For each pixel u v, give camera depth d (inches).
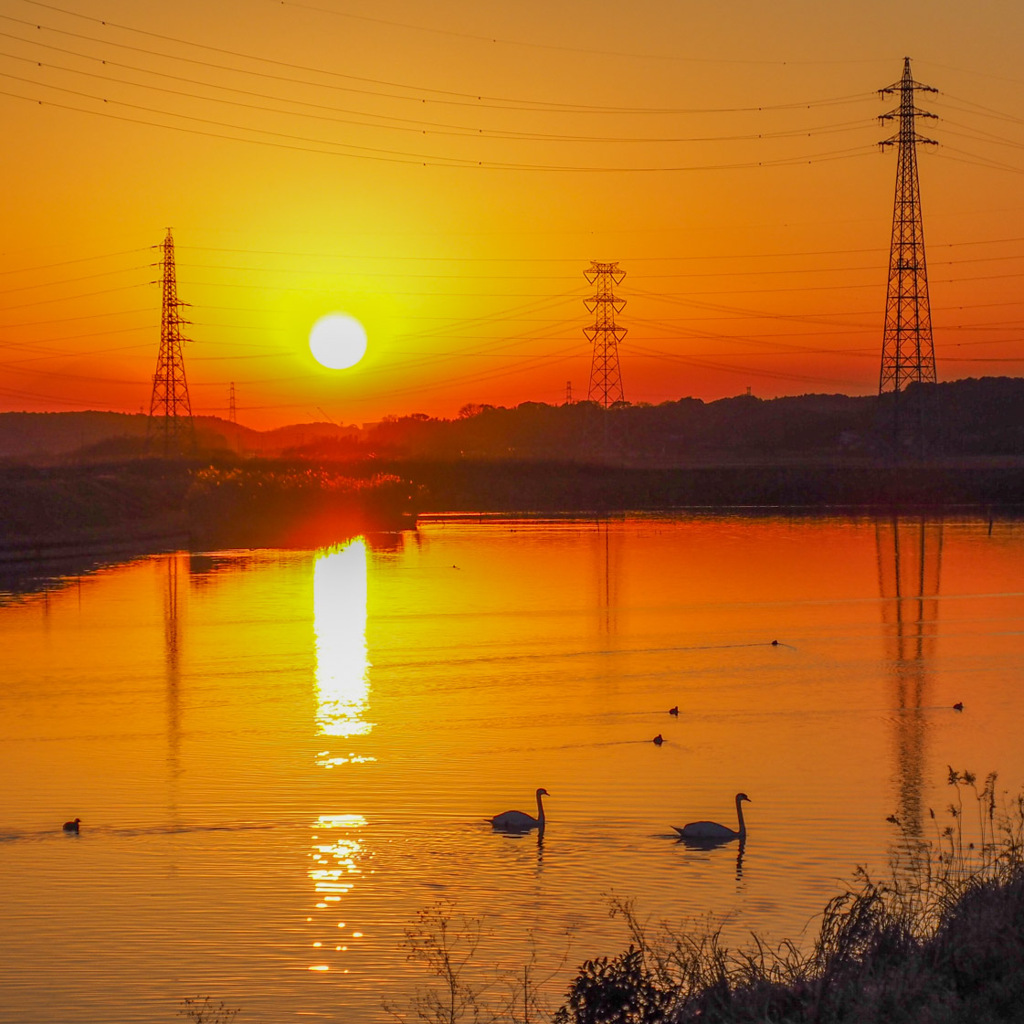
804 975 583.8
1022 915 577.9
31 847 1021.2
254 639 2075.5
